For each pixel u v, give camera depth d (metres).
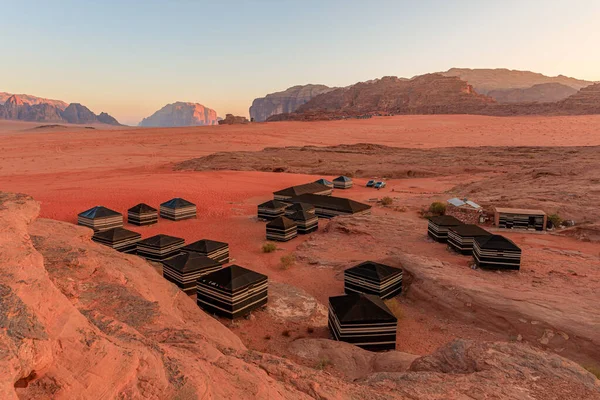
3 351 3.55
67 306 4.79
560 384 7.78
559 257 21.55
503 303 14.98
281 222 28.38
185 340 7.89
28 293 4.41
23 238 5.93
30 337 3.84
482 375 8.16
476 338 14.23
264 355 8.10
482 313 15.16
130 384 4.52
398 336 14.85
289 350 12.95
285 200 39.06
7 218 6.58
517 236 26.83
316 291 19.28
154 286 12.31
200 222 34.19
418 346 14.14
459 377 8.12
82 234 14.84
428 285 17.53
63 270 10.12
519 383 7.80
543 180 40.78
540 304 14.66
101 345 4.52
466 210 31.20
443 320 15.83
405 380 8.04
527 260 20.95
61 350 4.26
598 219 27.69
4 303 4.04
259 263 23.50
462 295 16.16
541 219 27.92
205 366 6.04
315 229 31.03
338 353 12.24
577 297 15.61
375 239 26.81
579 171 42.94
